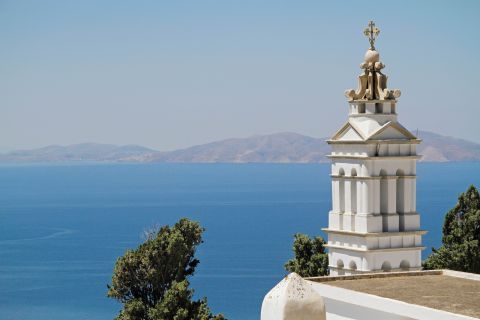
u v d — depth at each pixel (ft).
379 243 294.87
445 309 196.95
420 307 196.03
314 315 146.82
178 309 329.72
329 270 331.98
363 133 296.30
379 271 294.05
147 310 343.26
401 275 248.11
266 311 148.87
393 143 297.33
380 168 296.92
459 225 367.66
